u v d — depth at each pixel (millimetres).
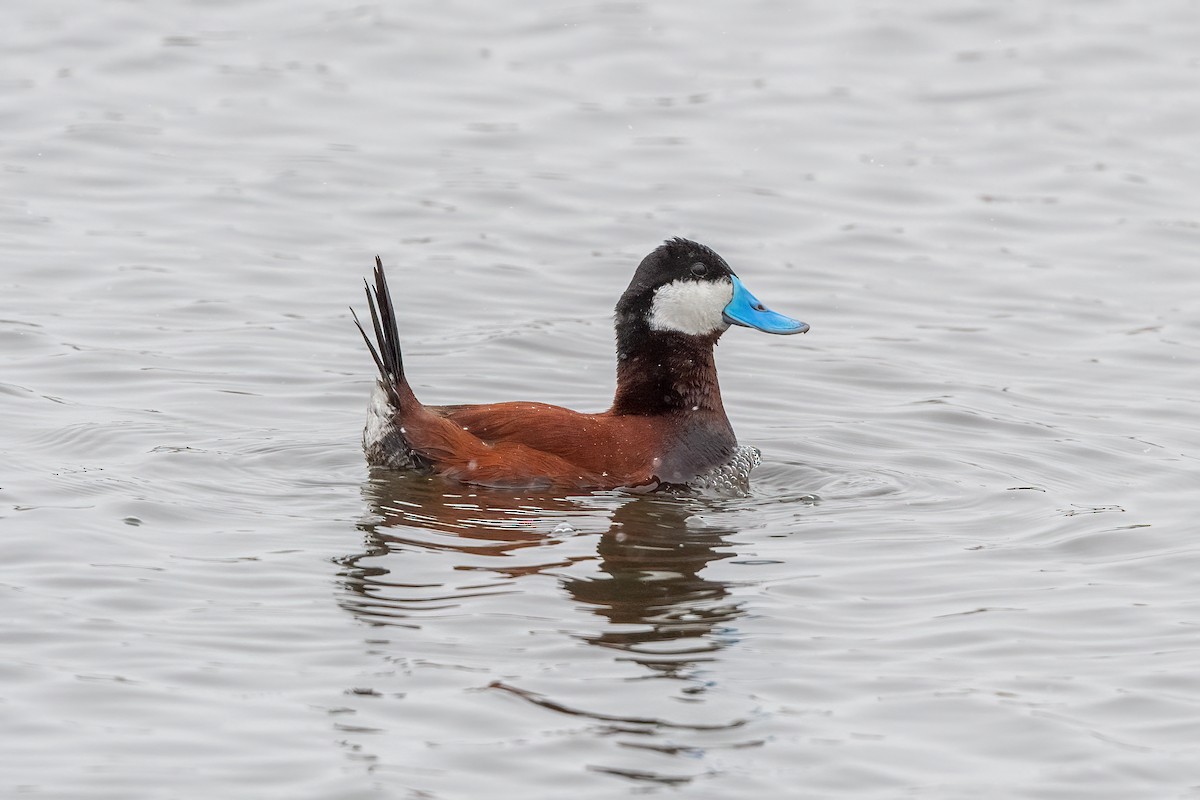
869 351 15461
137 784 7293
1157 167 20234
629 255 17781
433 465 11539
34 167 19391
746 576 9953
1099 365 15164
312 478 11555
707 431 12297
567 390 14297
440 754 7605
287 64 22797
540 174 19828
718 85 22422
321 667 8445
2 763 7430
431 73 22641
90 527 10312
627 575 9867
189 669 8375
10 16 24219
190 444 12180
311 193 19062
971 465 12500
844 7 25141
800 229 18609
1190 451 12891
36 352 14273
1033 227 18766
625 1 25375
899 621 9312
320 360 14516
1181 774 7637
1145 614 9492
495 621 9062
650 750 7699
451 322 15867
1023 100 22078
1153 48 23625
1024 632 9188
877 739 7891
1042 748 7855
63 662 8414
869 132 21156
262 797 7219
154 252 17188
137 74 22344
